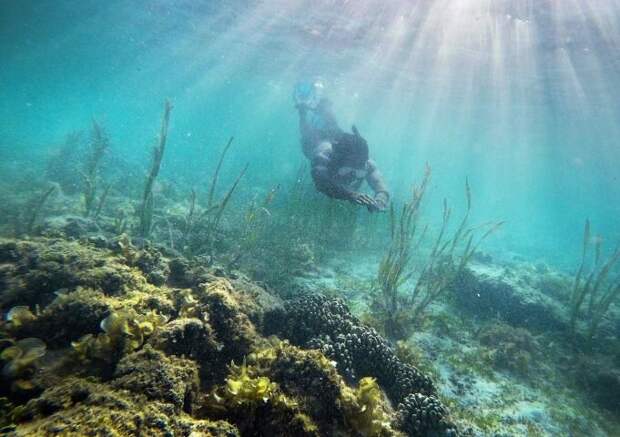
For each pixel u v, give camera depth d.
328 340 1.25
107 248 1.35
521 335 1.97
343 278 2.35
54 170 4.01
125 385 0.67
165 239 2.16
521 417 1.45
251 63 8.61
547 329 2.21
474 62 5.26
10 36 8.02
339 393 0.91
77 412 0.58
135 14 6.17
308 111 3.89
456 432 1.09
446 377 1.60
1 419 0.67
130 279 1.14
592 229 13.79
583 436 1.43
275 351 1.02
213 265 1.75
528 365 1.81
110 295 1.08
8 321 0.93
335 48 6.05
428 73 6.43
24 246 1.16
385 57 6.01
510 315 2.29
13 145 7.05
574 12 3.39
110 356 0.83
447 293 2.44
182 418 0.65
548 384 1.72
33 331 0.91
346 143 2.11
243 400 0.79
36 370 0.80
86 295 0.98
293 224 2.98
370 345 1.29
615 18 3.37
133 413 0.60
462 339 1.94
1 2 5.72
